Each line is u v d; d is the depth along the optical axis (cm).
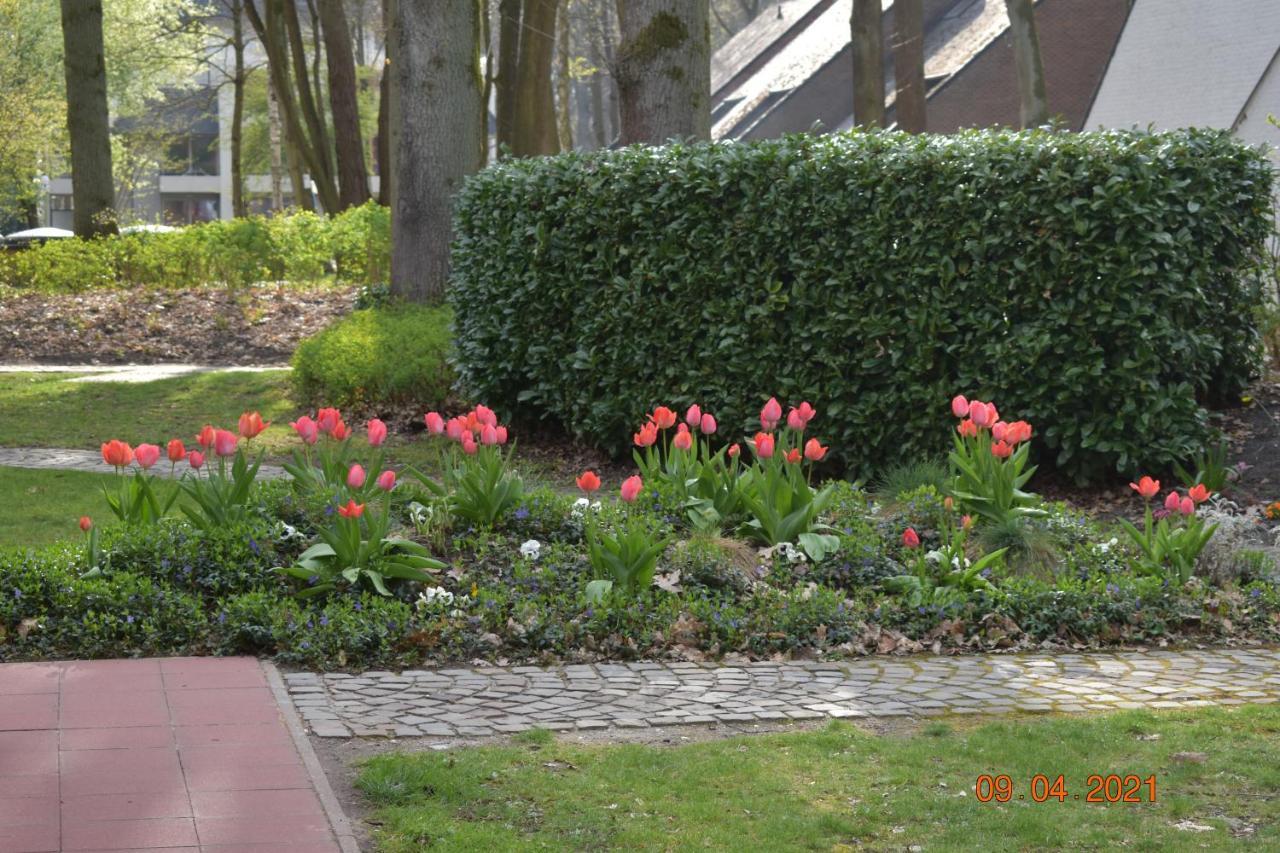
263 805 434
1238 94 2217
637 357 1218
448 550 766
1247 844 417
